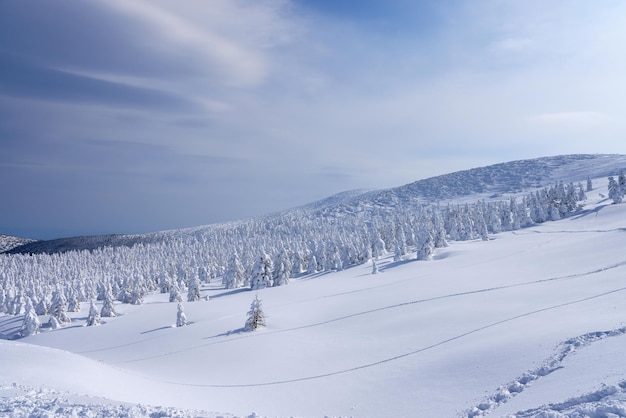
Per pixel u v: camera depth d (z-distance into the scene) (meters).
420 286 64.44
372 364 35.88
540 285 50.00
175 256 176.12
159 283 132.25
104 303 86.31
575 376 16.80
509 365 24.03
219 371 41.09
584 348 21.11
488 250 86.56
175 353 50.16
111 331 72.44
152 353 52.94
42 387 19.02
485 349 29.33
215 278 147.62
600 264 55.03
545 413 11.89
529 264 65.81
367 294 66.62
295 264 120.44
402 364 33.81
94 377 26.64
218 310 74.69
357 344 43.38
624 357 16.89
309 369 38.16
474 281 60.88
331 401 28.66
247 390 33.81
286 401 30.22
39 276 162.75
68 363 28.12
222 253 167.88
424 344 38.06
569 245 74.06
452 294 55.38
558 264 61.22
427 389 25.52
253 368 40.66
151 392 28.56
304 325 55.34
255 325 55.69
